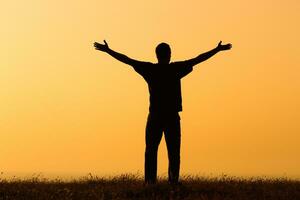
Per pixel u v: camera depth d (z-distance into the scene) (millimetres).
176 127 17906
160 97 17844
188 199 16109
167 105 17828
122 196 16812
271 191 17734
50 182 19938
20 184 18750
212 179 20344
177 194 16859
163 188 17266
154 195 16781
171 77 17875
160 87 17859
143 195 16797
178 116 17938
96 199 16438
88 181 19969
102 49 17844
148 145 18000
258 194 17531
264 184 19281
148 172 18031
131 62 17859
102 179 20266
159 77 17859
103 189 17625
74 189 17922
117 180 19953
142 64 17891
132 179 20016
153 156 18000
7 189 17859
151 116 17906
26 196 17000
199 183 18797
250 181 19969
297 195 17344
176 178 17891
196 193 16859
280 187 18781
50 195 17156
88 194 17125
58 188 18188
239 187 18312
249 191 17875
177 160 17922
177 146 17922
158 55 18000
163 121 17844
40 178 20219
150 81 17922
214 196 16625
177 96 17922
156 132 17906
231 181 19906
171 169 17922
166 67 17906
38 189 17969
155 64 17938
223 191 17625
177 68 17891
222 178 20328
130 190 17297
